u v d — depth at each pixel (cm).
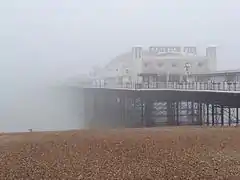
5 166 2031
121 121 6988
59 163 2084
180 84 5359
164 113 6619
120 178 1911
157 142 2350
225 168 1997
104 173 1967
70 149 2255
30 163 2073
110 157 2158
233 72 4944
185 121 6066
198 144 2339
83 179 1906
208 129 2695
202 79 6250
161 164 2061
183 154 2189
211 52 9044
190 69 8731
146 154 2191
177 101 5603
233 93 3703
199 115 5772
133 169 2006
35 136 2514
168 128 2812
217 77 5609
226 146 2312
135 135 2478
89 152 2217
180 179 1886
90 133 2569
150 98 5881
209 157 2145
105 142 2342
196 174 1931
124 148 2262
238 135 2495
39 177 1930
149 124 5953
